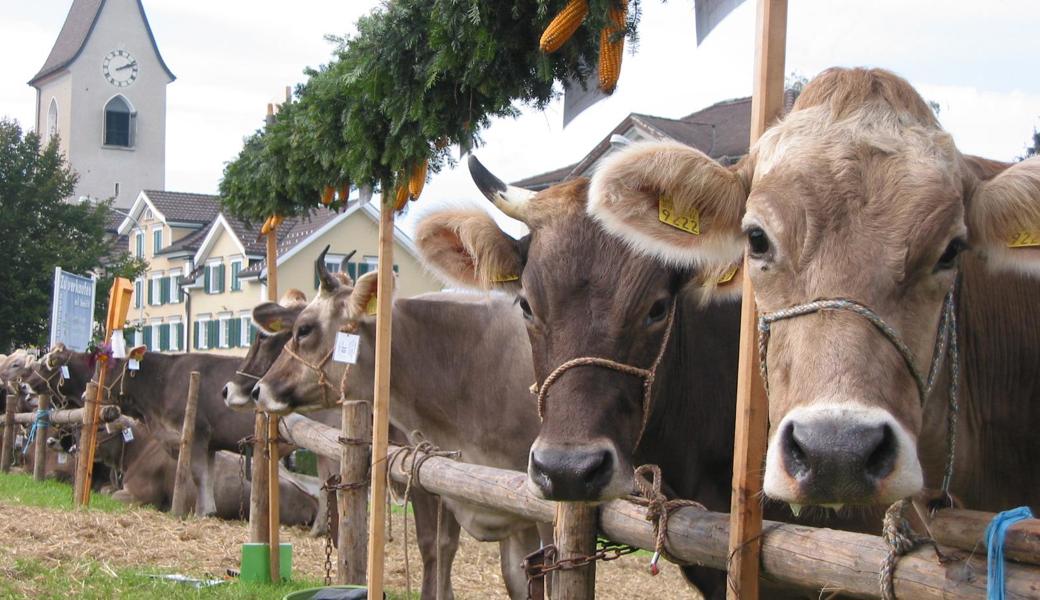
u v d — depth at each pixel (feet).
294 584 26.03
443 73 13.67
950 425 9.66
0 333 114.62
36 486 47.29
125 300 41.83
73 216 119.03
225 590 24.14
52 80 237.45
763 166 9.43
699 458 14.80
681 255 10.65
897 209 8.62
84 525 32.96
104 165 230.07
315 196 21.36
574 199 14.02
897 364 8.36
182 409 43.62
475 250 15.15
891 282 8.46
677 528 12.05
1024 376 11.62
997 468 11.74
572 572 13.39
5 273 113.91
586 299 13.25
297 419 28.94
